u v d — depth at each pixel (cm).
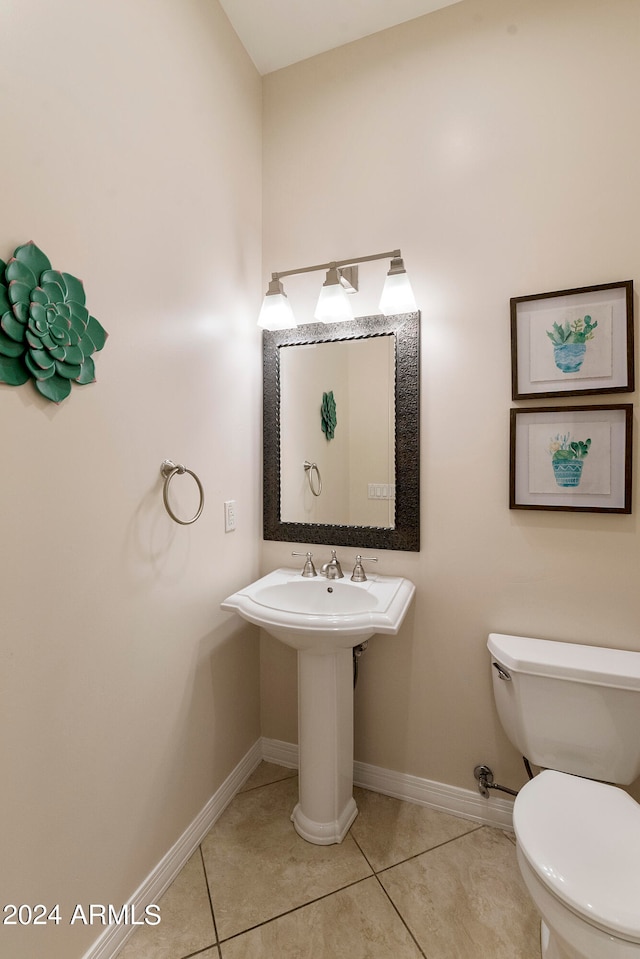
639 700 129
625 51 142
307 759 157
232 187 171
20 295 90
